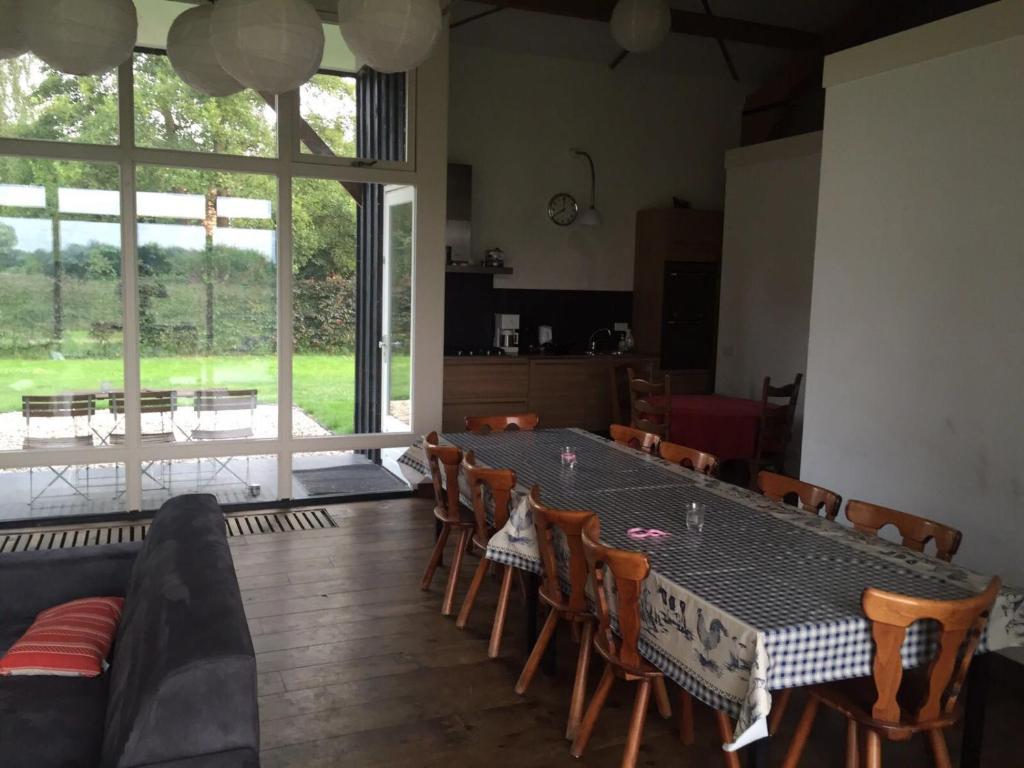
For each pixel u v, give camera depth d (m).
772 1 7.82
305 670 3.62
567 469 4.10
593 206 8.55
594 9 6.90
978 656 2.69
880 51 4.50
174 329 5.72
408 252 6.32
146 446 5.72
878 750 2.42
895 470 4.52
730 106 9.04
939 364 4.25
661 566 2.71
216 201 5.71
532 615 3.73
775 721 3.08
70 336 5.49
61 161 5.32
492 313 8.27
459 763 2.96
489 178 8.06
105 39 2.96
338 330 6.18
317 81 5.88
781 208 7.74
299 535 5.46
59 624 2.87
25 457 5.46
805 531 3.14
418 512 6.03
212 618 2.17
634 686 3.55
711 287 8.66
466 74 7.84
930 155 4.26
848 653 2.30
